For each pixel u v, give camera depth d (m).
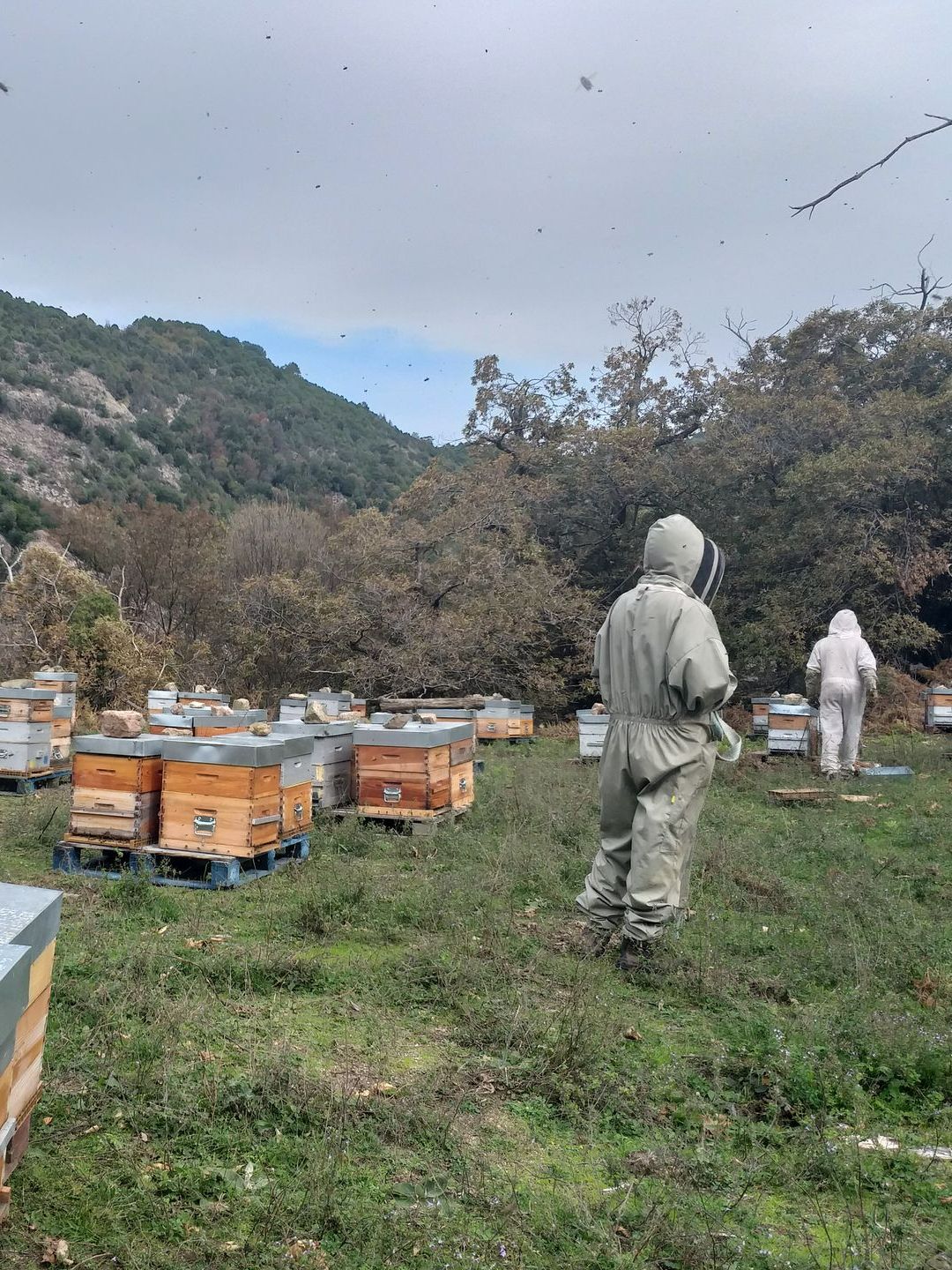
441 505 26.27
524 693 24.19
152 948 5.09
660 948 5.45
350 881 6.62
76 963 4.74
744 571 23.62
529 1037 4.24
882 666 21.22
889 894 6.82
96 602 21.20
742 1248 2.78
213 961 4.97
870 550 20.89
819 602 21.31
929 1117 3.78
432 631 22.25
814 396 23.95
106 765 7.11
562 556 27.44
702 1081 3.98
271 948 5.38
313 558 31.08
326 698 16.97
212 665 24.31
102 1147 3.19
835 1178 3.27
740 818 10.02
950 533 21.89
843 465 20.30
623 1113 3.70
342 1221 2.83
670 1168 3.24
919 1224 3.05
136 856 7.01
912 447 20.80
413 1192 3.02
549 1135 3.53
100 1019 4.11
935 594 23.67
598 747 14.18
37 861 7.49
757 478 24.14
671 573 5.83
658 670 5.53
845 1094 3.88
